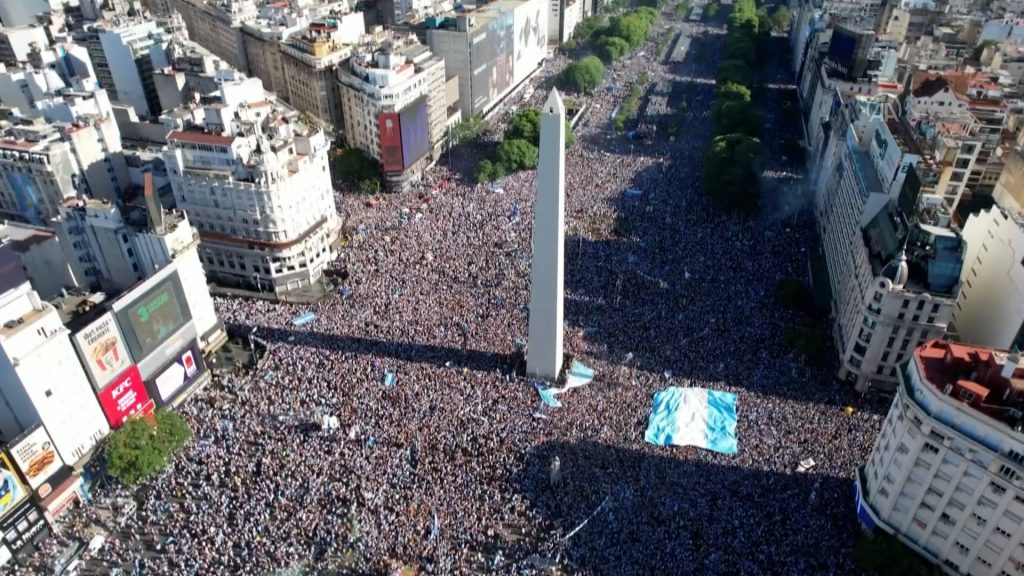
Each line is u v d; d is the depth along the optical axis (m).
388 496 103.88
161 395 124.12
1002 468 85.38
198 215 158.62
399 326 141.50
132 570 95.38
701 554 95.31
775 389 126.25
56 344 104.75
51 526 103.50
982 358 93.00
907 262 122.81
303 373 128.25
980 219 137.00
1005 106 186.88
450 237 176.75
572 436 114.38
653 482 106.31
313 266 163.00
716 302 151.75
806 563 94.56
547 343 123.62
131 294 117.25
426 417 117.62
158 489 107.12
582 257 167.88
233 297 159.12
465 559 95.62
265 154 148.38
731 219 188.50
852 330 127.88
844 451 112.69
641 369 130.50
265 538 98.19
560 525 99.94
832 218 172.12
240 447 113.00
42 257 130.88
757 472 108.44
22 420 104.62
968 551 92.62
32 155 157.25
